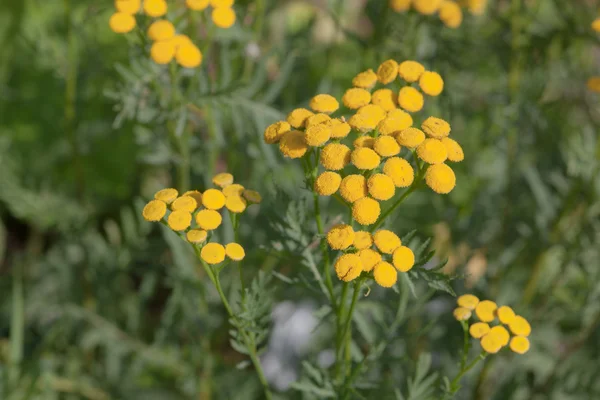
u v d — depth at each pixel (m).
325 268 0.62
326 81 0.83
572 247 0.77
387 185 0.58
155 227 0.90
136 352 0.86
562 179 0.80
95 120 0.93
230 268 0.83
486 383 0.79
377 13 0.76
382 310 0.70
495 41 0.79
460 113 0.82
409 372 0.72
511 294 0.81
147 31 0.68
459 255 0.83
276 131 0.61
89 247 0.85
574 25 0.77
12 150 1.04
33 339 0.94
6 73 1.07
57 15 0.93
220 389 0.83
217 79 0.72
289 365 0.88
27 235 1.17
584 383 0.77
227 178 0.62
